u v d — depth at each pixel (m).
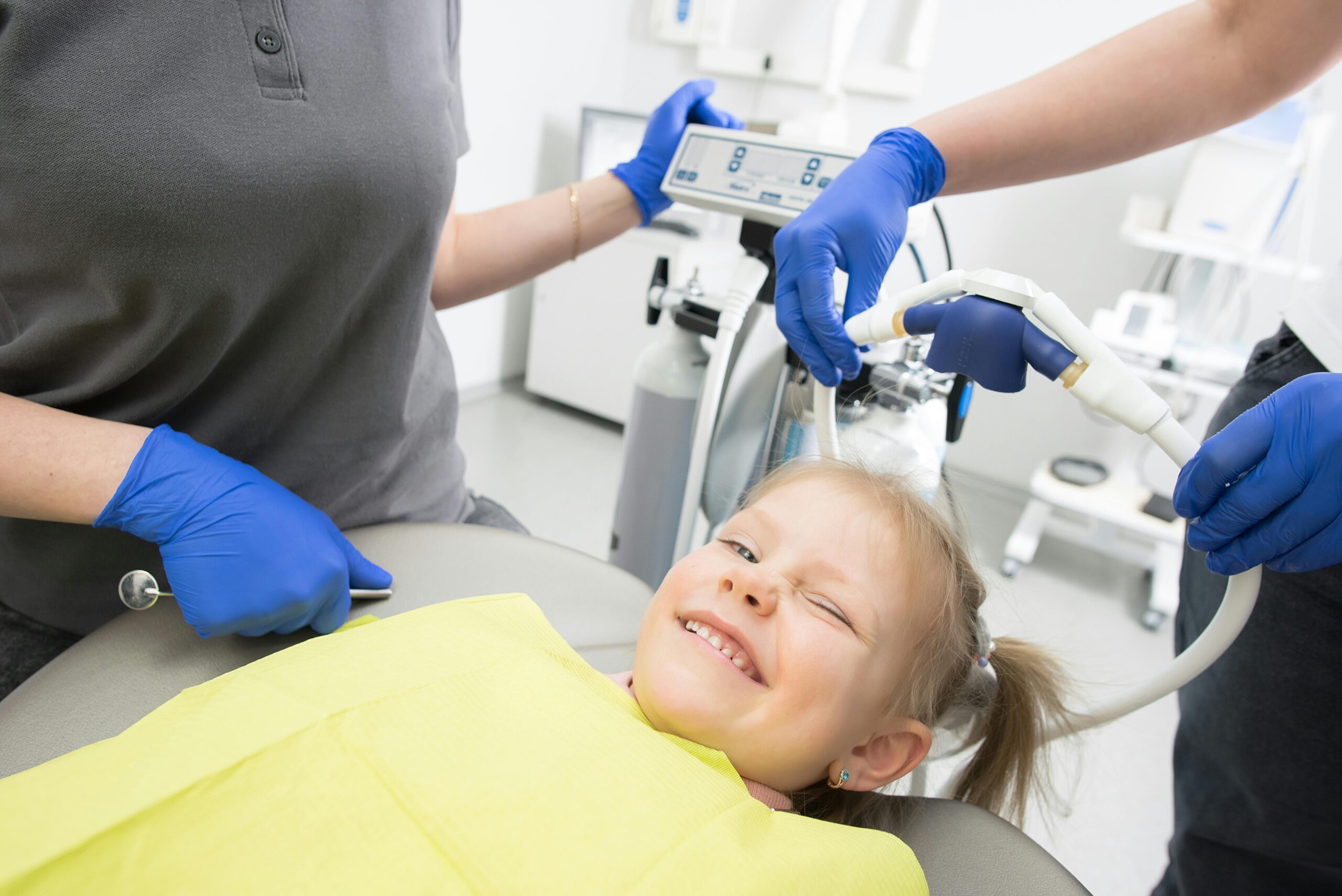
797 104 2.54
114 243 0.56
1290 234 2.05
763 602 0.65
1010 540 2.13
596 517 2.08
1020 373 0.54
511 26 2.29
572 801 0.50
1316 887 0.76
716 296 1.07
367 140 0.62
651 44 2.75
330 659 0.57
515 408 2.71
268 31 0.58
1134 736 1.56
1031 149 0.75
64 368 0.66
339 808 0.47
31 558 0.71
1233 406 0.78
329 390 0.76
